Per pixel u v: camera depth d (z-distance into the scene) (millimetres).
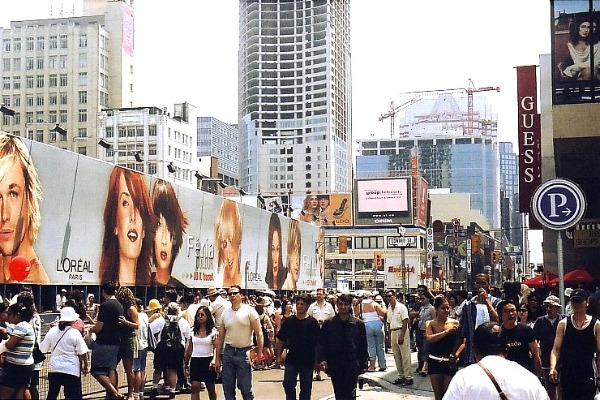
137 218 33219
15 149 25359
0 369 11172
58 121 123375
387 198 113188
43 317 23828
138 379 15070
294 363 12562
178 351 16375
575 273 26328
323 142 199875
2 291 25125
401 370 18234
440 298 11570
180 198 37844
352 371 11664
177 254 37312
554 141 21078
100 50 124312
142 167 113938
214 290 19672
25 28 125562
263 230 51312
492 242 143500
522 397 4727
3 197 24797
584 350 9273
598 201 28453
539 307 15625
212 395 13156
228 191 112562
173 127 117875
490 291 19562
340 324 11773
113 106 126875
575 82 20406
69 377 11242
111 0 130000
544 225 10445
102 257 30453
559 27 20609
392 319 18359
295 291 58438
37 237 26531
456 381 4883
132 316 14398
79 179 29016
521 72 29609
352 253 109438
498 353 5668
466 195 146250
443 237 102875
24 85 124875
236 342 12516
